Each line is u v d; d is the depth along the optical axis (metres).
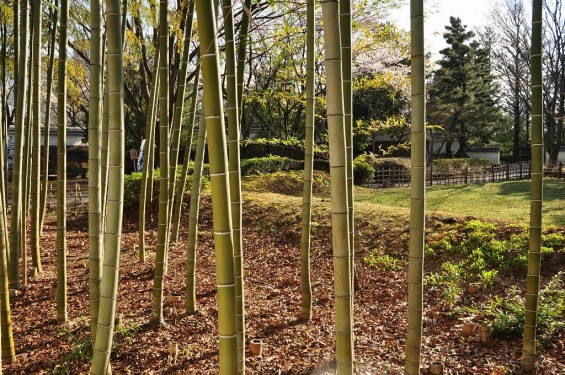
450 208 11.35
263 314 5.61
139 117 16.75
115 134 2.57
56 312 5.52
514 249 7.07
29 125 6.89
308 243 5.35
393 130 17.97
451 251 7.60
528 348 4.14
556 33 21.02
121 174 2.62
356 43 8.00
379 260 7.82
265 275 7.55
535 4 3.88
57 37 8.63
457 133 26.17
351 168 3.92
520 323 4.80
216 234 2.07
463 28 26.28
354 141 19.84
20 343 4.69
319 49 8.54
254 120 24.38
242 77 4.78
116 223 2.60
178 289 6.52
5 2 7.05
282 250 9.05
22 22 5.74
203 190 12.59
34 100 6.25
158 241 5.09
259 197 12.40
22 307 5.71
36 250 7.07
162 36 5.20
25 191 6.90
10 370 4.11
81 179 22.81
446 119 25.50
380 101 20.67
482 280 6.45
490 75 26.67
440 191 15.48
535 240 4.05
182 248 9.15
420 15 2.84
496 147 31.84
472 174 20.39
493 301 5.51
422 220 3.10
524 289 6.19
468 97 25.39
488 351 4.54
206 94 2.05
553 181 17.28
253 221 10.81
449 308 5.71
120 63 2.61
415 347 3.25
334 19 2.12
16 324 5.17
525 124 34.72
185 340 4.78
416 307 3.22
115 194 2.59
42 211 9.59
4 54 7.55
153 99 8.24
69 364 4.09
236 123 3.70
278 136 18.06
